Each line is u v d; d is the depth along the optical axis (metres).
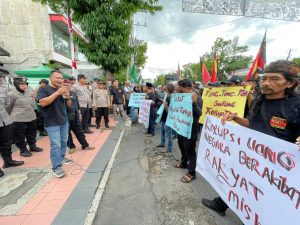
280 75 1.76
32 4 16.56
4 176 3.83
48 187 3.44
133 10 8.41
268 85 1.82
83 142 5.32
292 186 1.57
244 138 2.08
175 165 4.39
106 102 7.82
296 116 1.76
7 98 4.54
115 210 2.88
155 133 7.38
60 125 3.70
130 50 8.77
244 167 2.08
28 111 4.87
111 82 9.06
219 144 2.52
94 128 8.00
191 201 3.10
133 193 3.32
